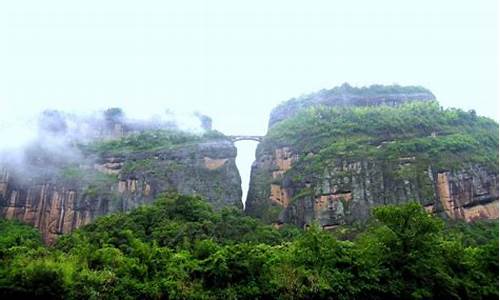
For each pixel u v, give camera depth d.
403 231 57.44
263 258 57.38
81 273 53.84
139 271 56.81
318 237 62.50
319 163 121.12
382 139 123.81
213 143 137.62
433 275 55.00
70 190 123.25
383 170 113.88
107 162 130.75
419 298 53.16
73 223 118.31
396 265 57.09
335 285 54.47
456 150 117.25
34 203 124.44
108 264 59.56
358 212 109.38
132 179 124.12
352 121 133.75
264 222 120.19
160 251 65.88
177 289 53.78
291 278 54.62
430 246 57.19
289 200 122.62
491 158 117.12
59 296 49.56
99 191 121.31
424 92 162.62
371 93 161.38
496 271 59.66
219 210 112.75
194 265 58.09
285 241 90.25
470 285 56.31
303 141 132.88
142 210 96.31
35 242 97.88
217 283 55.03
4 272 51.88
